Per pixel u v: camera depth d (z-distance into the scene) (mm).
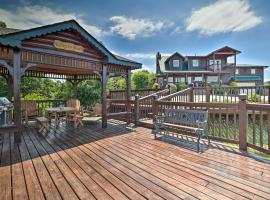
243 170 2818
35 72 8211
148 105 7648
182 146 4168
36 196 2121
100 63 6473
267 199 2031
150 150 3885
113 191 2229
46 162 3217
